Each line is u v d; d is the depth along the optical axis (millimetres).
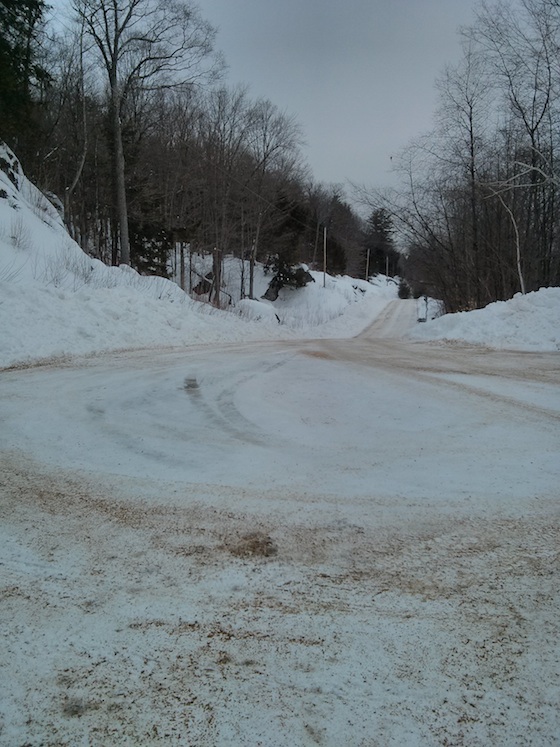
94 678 1635
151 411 4910
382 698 1552
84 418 4617
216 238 28531
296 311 36719
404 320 39250
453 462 3525
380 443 3957
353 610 1961
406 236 24719
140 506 2857
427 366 8008
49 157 23938
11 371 6918
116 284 14797
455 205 22625
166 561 2301
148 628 1863
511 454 3693
